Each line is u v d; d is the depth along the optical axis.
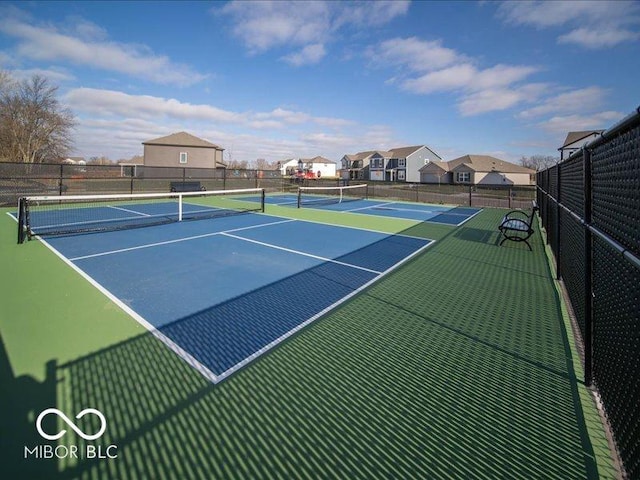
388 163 66.44
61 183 16.80
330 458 2.11
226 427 2.34
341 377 2.94
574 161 4.21
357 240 9.05
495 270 6.37
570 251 4.62
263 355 3.27
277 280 5.56
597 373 2.74
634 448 1.87
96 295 4.72
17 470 1.96
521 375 3.01
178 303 4.50
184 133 46.72
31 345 3.33
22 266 6.05
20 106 40.09
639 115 1.61
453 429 2.36
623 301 2.14
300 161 86.62
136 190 20.64
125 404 2.54
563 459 2.12
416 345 3.52
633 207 1.92
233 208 15.83
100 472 1.97
